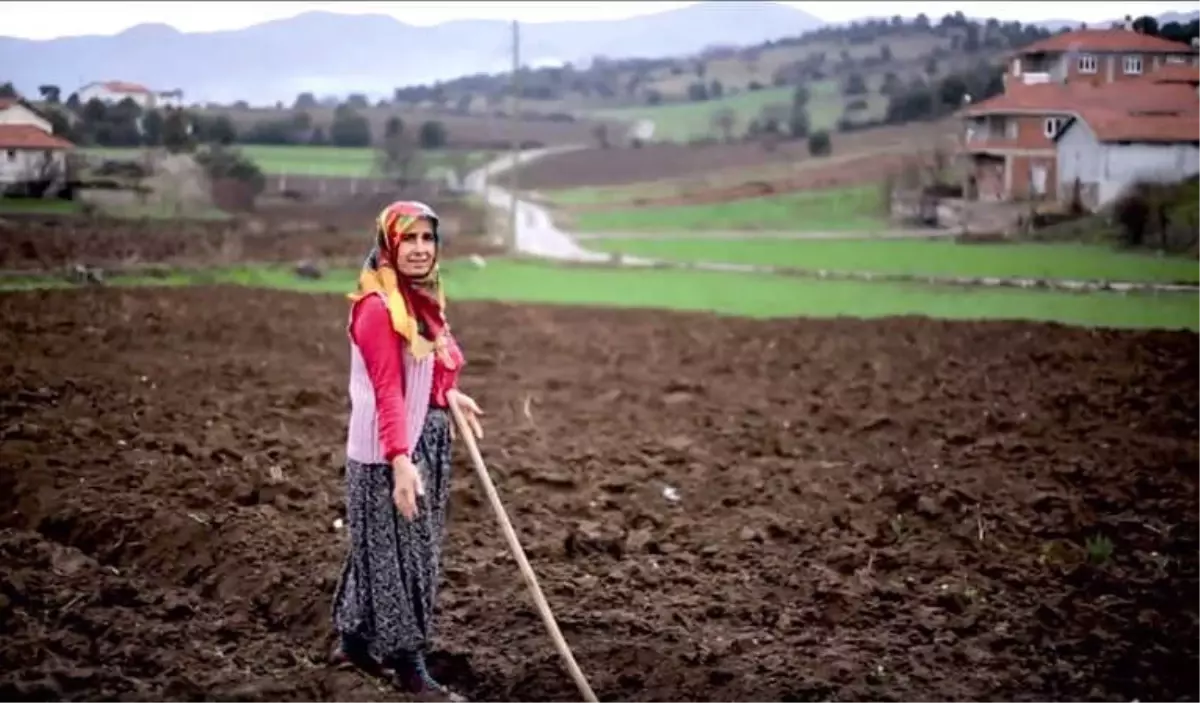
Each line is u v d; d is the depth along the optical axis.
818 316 17.83
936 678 5.27
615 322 17.73
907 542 7.17
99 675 4.75
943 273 19.42
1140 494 8.17
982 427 10.22
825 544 7.14
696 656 5.33
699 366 13.77
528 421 10.61
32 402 10.34
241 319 16.62
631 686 5.12
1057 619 5.96
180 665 5.04
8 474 7.77
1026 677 5.28
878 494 8.06
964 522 7.49
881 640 5.68
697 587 6.37
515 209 25.12
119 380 11.52
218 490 7.60
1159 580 6.52
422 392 4.75
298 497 7.63
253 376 12.15
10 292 18.98
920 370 13.12
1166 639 5.73
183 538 6.67
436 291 4.82
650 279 21.36
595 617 5.81
